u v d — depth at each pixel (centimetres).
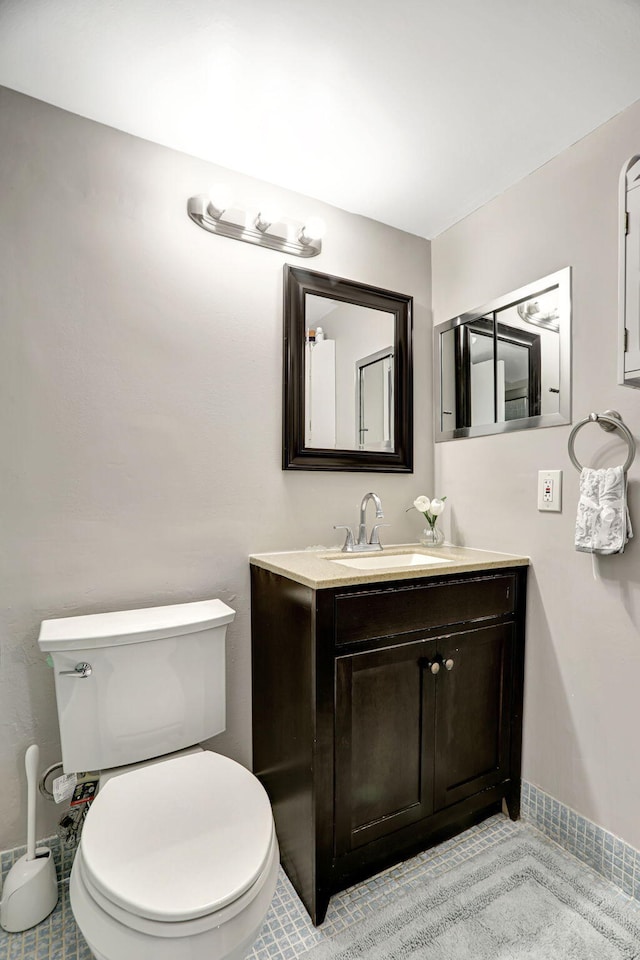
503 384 178
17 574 134
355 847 134
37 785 135
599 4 108
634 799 136
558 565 158
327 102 138
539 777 163
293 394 176
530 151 158
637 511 135
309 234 172
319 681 127
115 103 138
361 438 192
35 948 118
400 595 140
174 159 157
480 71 127
